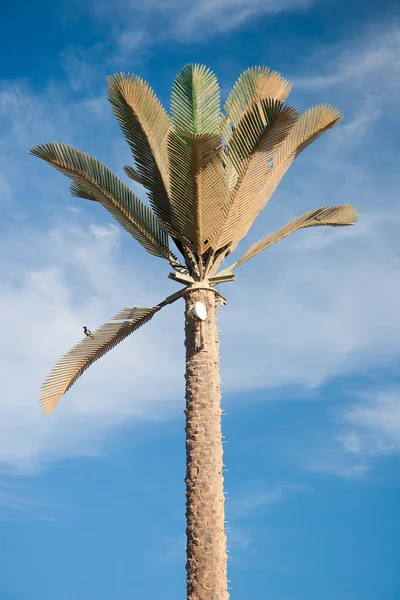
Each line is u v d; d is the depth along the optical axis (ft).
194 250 59.41
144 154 58.59
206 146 53.88
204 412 55.47
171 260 59.72
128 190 59.06
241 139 56.49
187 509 53.57
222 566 52.08
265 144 56.59
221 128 60.44
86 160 58.23
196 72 61.82
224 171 59.00
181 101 61.00
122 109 57.67
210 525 52.70
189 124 60.44
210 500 53.26
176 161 55.52
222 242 59.36
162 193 58.90
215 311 58.70
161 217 59.26
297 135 61.77
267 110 54.60
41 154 57.57
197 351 56.90
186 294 58.65
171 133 54.90
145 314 60.90
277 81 60.75
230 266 59.93
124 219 59.47
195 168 54.95
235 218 58.95
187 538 52.95
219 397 56.65
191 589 51.55
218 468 54.49
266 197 60.95
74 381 61.98
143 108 57.57
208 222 57.67
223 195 57.16
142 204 59.47
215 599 50.98
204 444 54.60
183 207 57.41
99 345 61.46
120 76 56.90
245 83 60.49
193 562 52.06
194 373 56.49
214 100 61.41
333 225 64.44
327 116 61.67
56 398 61.05
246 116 55.62
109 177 58.65
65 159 57.82
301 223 62.75
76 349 61.31
